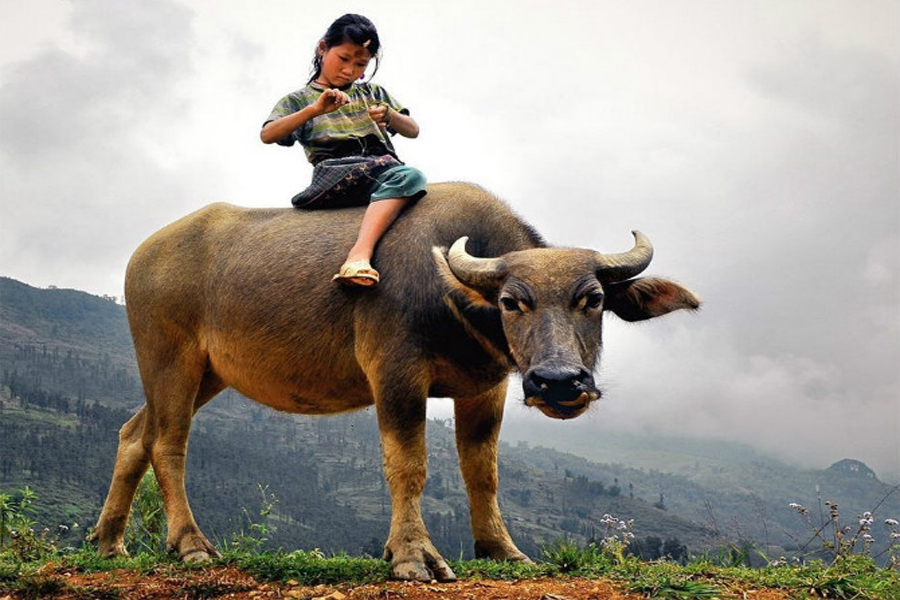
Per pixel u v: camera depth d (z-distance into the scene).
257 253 6.75
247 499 168.75
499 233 6.21
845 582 5.42
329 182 6.68
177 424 7.05
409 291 5.88
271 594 5.39
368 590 5.19
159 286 7.19
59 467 161.50
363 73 6.86
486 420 6.53
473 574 5.68
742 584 5.49
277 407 6.97
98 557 6.66
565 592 5.18
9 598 5.50
